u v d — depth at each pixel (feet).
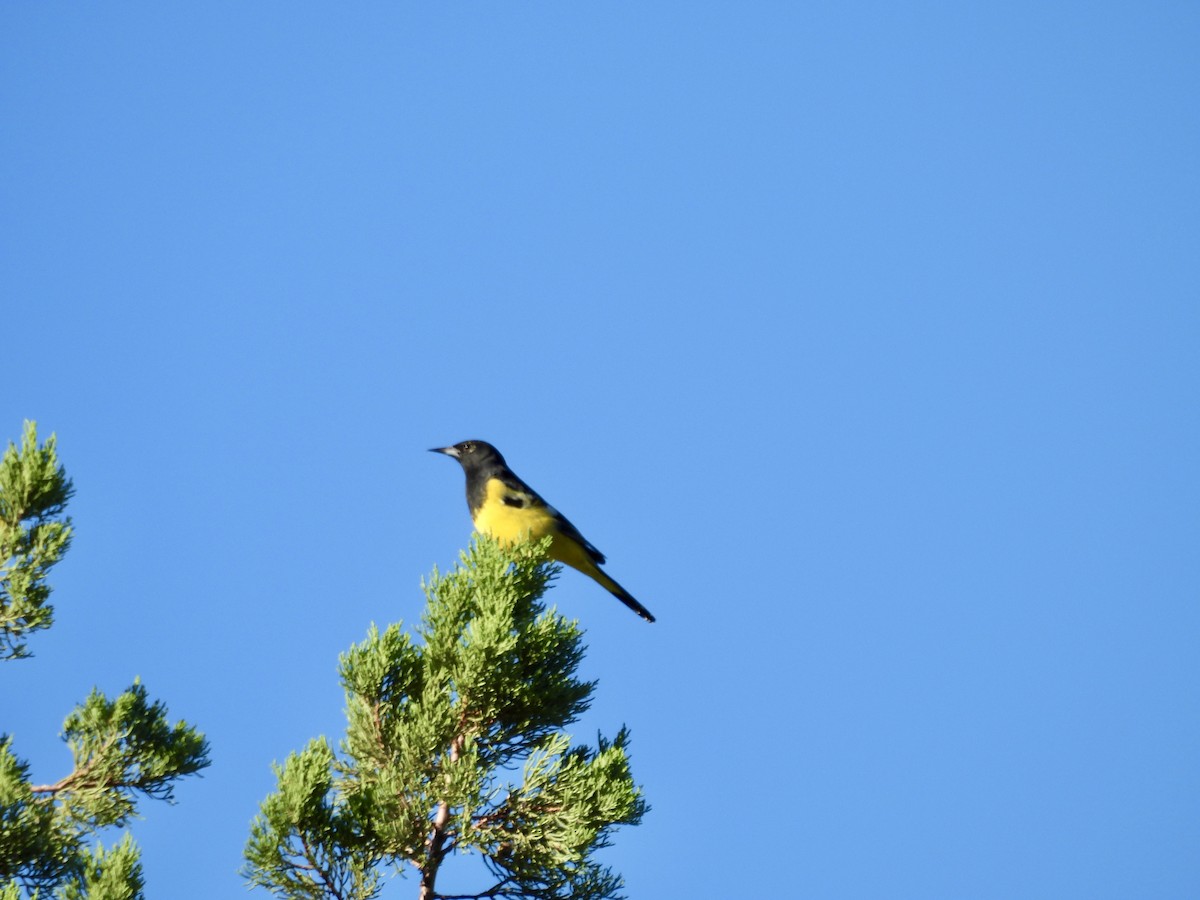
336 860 34.17
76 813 36.60
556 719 37.58
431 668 36.86
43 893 34.99
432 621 38.09
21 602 36.19
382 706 36.45
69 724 37.52
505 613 37.17
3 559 36.78
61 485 37.50
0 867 34.53
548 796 34.99
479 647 35.53
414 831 34.01
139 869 34.12
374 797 34.01
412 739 34.73
